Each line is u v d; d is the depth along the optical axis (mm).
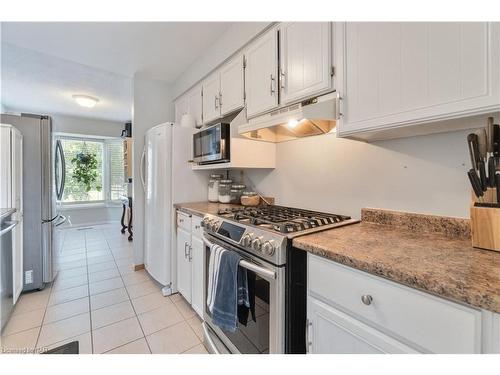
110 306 2051
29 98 3709
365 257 777
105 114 4680
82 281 2543
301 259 1049
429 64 829
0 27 1901
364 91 1011
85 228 5078
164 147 2283
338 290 848
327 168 1596
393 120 921
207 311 1594
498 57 693
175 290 2283
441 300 616
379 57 959
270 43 1558
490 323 550
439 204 1104
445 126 965
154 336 1664
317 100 1293
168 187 2270
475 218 864
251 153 1908
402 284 685
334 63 1190
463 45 756
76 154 5301
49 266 2393
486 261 737
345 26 1074
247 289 1204
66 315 1909
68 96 3623
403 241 974
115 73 2797
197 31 1995
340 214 1517
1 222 1675
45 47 2225
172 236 2266
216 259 1309
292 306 1033
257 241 1097
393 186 1260
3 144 1931
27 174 2279
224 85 2045
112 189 5676
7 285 1805
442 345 615
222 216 1518
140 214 2877
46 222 2367
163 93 3020
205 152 2094
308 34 1297
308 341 957
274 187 2025
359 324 788
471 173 864
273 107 1543
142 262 2898
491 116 808
